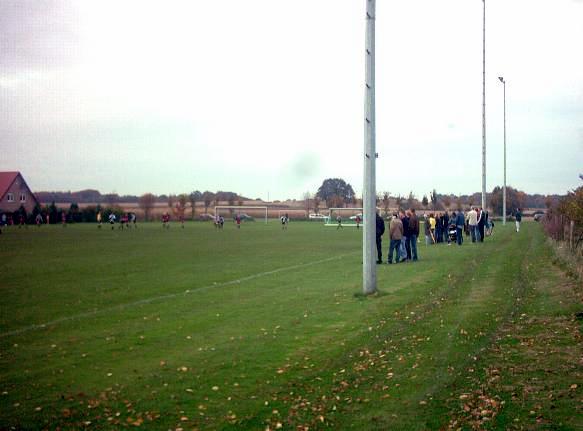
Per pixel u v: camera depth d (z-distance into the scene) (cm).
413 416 812
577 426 760
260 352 1162
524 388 907
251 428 785
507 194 10850
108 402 891
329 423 796
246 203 16850
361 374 1002
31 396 923
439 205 9812
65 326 1459
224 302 1780
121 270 2736
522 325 1332
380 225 2891
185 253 3744
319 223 11012
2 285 2231
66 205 12088
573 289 1773
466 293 1819
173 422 810
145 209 12300
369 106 1891
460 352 1122
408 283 2108
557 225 3450
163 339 1290
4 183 11675
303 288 2061
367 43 1891
